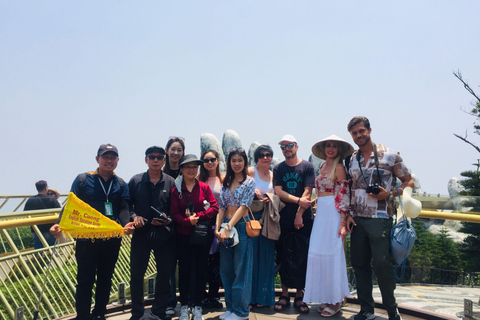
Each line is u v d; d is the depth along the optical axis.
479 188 21.45
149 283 4.85
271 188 4.82
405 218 3.90
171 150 4.81
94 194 3.84
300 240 4.59
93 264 3.79
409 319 4.22
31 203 5.68
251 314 4.41
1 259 4.17
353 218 4.16
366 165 4.06
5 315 4.32
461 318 3.94
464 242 9.07
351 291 5.07
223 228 4.16
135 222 3.88
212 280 4.70
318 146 4.51
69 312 4.71
